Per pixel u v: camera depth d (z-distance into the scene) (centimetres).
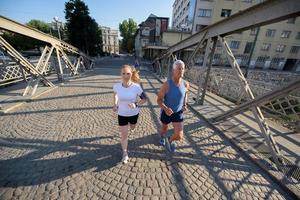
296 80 256
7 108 495
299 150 360
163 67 1385
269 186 254
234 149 351
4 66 835
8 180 236
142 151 320
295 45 3278
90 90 793
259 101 328
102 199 214
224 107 622
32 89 741
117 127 411
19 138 346
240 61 3397
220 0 3228
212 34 554
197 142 370
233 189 244
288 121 483
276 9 305
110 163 281
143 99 288
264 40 3275
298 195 229
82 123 428
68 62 1153
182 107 278
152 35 5003
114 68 1966
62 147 320
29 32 693
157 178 255
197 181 255
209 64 591
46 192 220
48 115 473
